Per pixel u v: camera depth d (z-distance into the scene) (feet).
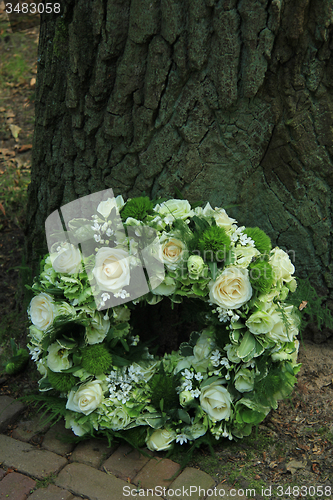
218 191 6.41
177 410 5.83
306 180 6.28
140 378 6.03
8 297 8.61
